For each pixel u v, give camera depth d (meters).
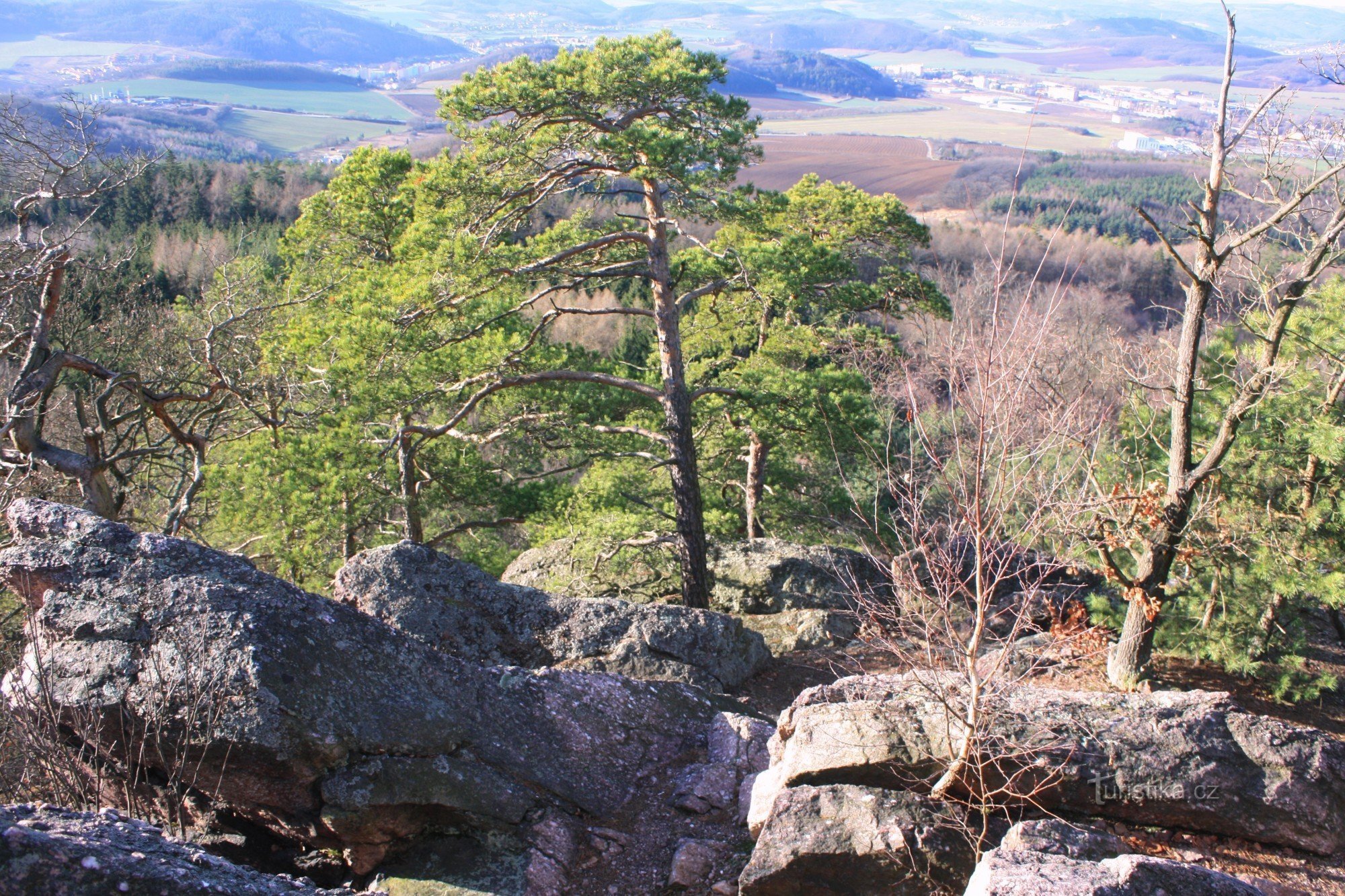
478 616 10.09
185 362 19.42
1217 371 12.00
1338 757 6.13
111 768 5.87
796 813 5.98
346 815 5.85
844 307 19.02
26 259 12.47
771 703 10.67
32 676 5.80
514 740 7.17
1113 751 6.18
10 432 11.80
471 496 15.67
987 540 5.84
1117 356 13.16
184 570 6.28
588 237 14.98
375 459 13.36
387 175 20.69
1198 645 11.30
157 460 17.88
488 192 12.71
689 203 13.30
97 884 3.80
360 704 6.27
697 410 18.77
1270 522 11.06
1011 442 5.89
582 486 15.12
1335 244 9.20
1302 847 5.92
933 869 5.64
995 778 6.11
